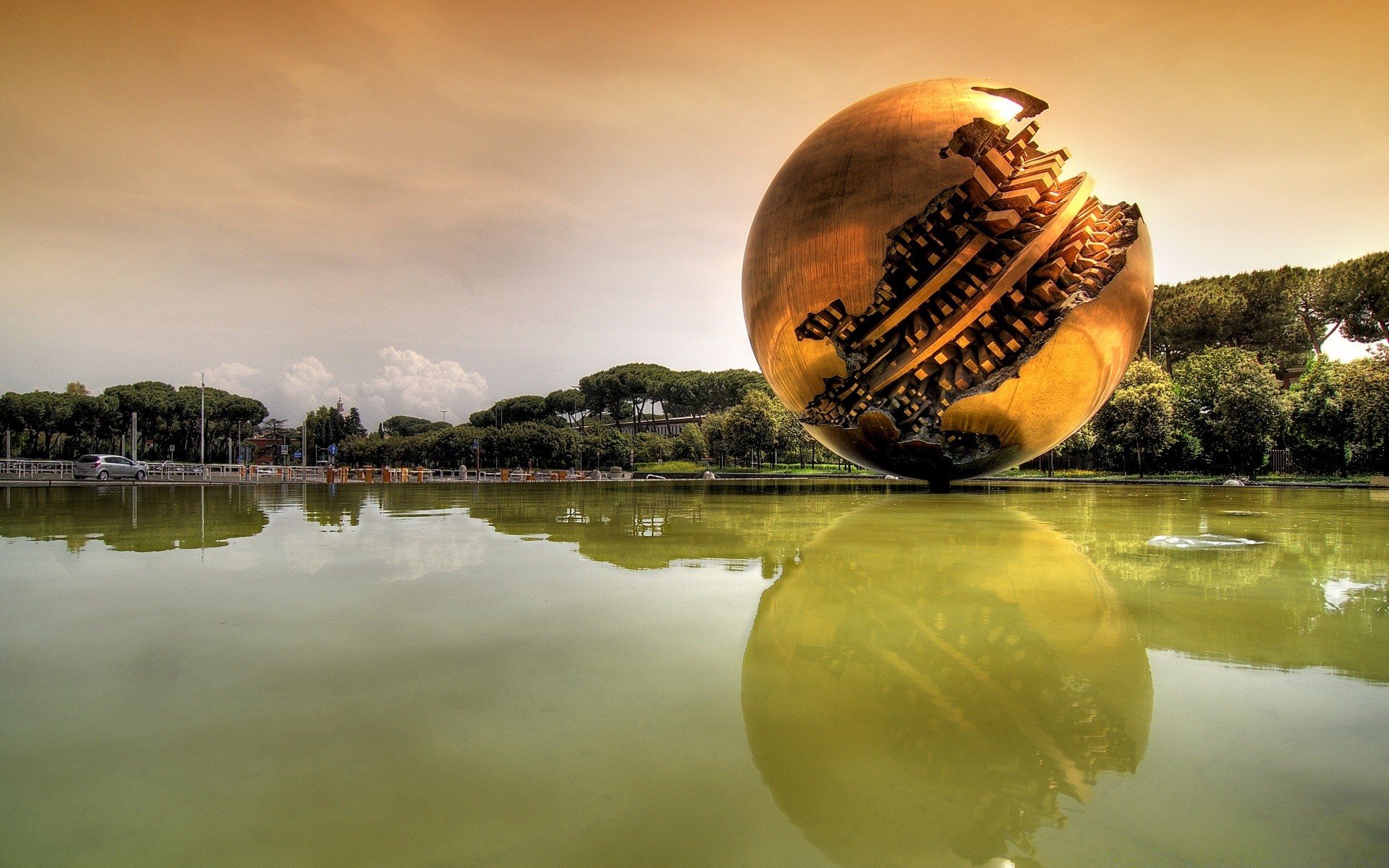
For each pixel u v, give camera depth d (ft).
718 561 17.79
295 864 5.05
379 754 6.78
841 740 7.07
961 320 30.48
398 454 282.77
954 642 10.40
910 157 31.68
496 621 11.64
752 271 36.76
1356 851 5.16
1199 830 5.47
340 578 15.52
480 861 5.08
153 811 5.78
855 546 20.54
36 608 12.58
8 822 5.57
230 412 272.92
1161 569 16.62
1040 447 36.55
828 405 36.14
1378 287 133.69
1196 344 165.48
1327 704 8.01
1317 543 21.36
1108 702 8.05
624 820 5.63
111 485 71.31
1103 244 31.78
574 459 236.63
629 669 9.23
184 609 12.53
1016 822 5.58
